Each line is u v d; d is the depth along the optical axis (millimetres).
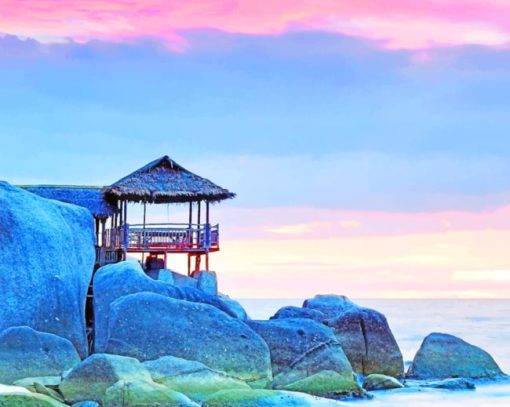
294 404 33844
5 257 45688
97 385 33875
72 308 47219
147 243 54781
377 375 43812
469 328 103188
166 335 40531
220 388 35844
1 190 47781
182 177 55594
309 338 42062
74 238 49469
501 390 44000
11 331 38562
